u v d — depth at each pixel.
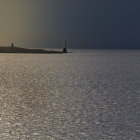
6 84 100.81
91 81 109.25
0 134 41.00
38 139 39.03
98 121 47.81
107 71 158.00
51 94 77.31
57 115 52.12
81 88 89.38
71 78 121.06
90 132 41.78
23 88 89.94
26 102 65.25
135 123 46.44
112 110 56.00
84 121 47.78
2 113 53.75
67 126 45.00
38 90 85.38
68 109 57.31
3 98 70.88
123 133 41.34
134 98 70.00
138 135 40.56
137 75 133.88
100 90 84.62
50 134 41.03
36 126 44.97
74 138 39.47
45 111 55.53
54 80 113.50
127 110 55.94
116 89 86.56
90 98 70.31
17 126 44.94
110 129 43.31
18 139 39.00
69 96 73.62
